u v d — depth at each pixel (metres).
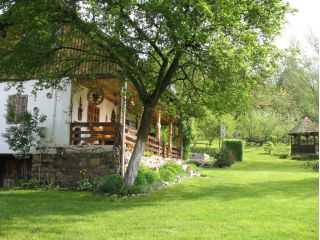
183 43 13.46
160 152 23.67
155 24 14.27
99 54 15.50
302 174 25.52
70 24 14.87
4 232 8.61
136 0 12.83
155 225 9.51
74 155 17.88
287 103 59.72
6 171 20.08
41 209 11.75
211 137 46.59
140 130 16.03
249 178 23.11
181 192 16.31
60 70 17.19
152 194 15.48
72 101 18.84
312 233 8.75
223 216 10.74
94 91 18.97
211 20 12.69
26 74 16.12
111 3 13.55
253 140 57.22
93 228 9.12
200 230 8.96
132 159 15.74
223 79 15.06
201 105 18.22
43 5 13.45
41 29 13.65
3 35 16.34
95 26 14.23
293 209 11.93
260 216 10.75
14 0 13.75
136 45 15.28
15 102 19.38
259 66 15.25
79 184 16.84
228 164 33.66
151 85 17.66
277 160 40.53
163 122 29.23
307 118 45.66
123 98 17.31
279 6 14.30
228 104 16.50
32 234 8.45
